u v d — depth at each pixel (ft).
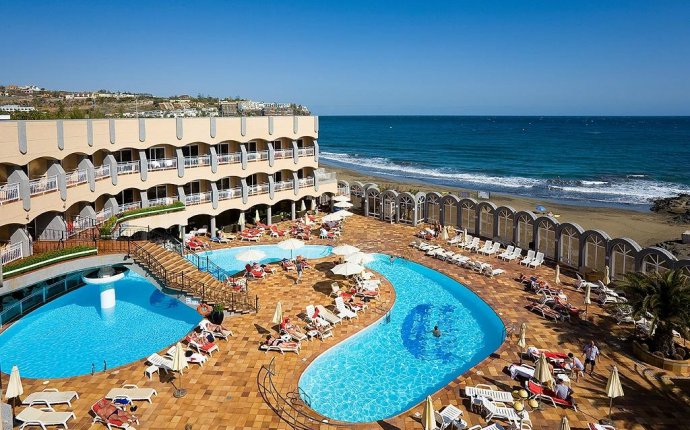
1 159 83.25
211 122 129.90
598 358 71.41
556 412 58.80
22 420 54.44
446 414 56.34
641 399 61.41
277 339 74.54
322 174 165.27
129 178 116.67
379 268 115.44
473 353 76.02
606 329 80.59
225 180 146.61
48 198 93.40
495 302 92.07
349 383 67.67
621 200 221.46
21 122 86.89
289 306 90.38
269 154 143.02
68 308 92.32
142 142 117.91
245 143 144.15
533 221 119.44
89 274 104.68
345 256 108.17
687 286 68.95
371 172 323.57
